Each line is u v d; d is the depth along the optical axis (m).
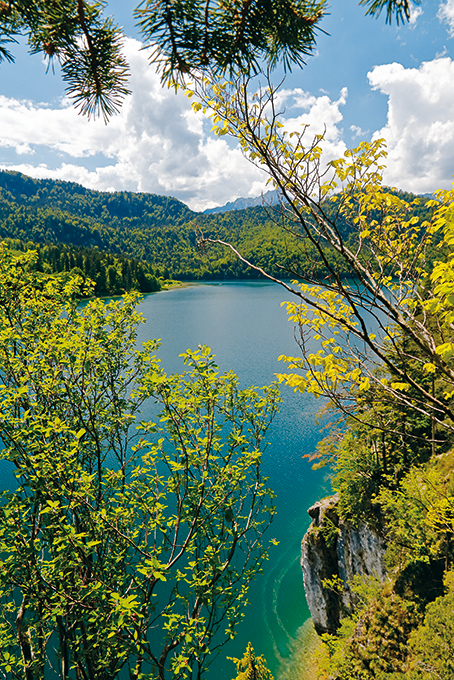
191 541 9.37
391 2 2.15
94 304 11.91
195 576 8.24
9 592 8.20
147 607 8.16
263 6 1.96
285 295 185.12
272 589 27.19
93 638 8.38
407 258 4.57
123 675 19.77
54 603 7.79
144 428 8.65
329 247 4.26
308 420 51.53
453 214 3.61
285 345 85.19
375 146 4.04
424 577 16.66
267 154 3.53
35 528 9.84
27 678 8.85
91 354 9.91
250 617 25.33
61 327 11.20
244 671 18.02
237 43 2.13
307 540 25.39
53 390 9.78
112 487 9.93
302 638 24.17
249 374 64.44
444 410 3.94
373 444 22.95
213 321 118.00
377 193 4.36
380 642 16.20
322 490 36.97
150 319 122.94
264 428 10.33
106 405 10.95
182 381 9.10
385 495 18.53
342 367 4.34
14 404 9.89
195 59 2.18
